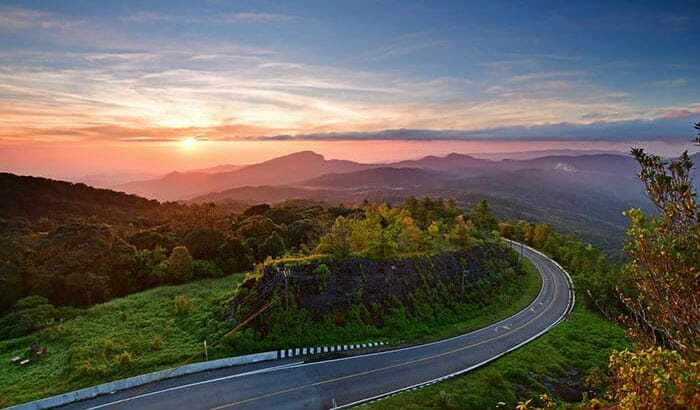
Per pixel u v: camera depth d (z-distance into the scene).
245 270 57.78
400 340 36.78
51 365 29.58
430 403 25.94
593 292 49.00
